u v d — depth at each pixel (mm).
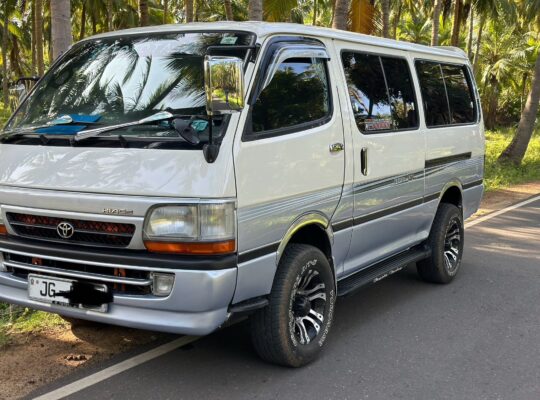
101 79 4305
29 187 3676
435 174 5918
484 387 4031
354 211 4656
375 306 5637
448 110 6281
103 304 3557
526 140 17438
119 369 4141
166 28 4480
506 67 36656
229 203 3418
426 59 5953
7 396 3729
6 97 22703
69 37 6793
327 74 4410
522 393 3961
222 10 28484
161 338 4672
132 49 4406
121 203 3406
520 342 4805
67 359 4258
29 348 4418
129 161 3506
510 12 24484
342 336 4871
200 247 3369
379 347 4656
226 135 3498
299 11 30703
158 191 3367
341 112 4457
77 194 3518
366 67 4934
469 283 6422
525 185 14719
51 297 3684
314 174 4125
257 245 3676
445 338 4867
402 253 5844
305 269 4105
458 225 6520
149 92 4008
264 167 3684
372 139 4801
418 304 5699
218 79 3236
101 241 3535
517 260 7441
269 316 3934
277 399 3803
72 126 3941
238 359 4340
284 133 3887
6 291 3904
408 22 35656
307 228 4305
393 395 3895
